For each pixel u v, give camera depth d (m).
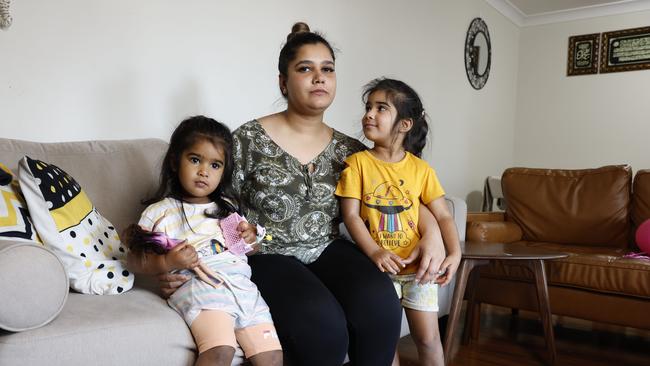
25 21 1.57
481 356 2.22
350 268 1.33
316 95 1.42
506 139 5.20
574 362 2.18
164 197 1.33
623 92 4.77
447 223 1.51
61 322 0.96
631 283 2.12
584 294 2.24
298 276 1.25
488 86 4.71
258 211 1.41
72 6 1.68
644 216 2.66
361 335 1.23
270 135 1.46
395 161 1.52
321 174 1.47
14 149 1.39
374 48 3.11
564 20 5.04
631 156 4.76
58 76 1.66
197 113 2.10
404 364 2.10
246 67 2.30
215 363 1.02
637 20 4.66
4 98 1.53
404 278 1.46
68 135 1.69
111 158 1.54
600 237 2.74
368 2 3.04
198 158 1.27
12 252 0.91
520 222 2.94
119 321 1.00
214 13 2.14
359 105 3.02
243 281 1.18
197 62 2.09
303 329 1.13
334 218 1.52
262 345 1.10
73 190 1.27
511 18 5.04
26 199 1.14
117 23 1.81
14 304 0.88
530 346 2.36
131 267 1.18
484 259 1.98
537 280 2.09
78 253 1.17
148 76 1.92
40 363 0.89
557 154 5.15
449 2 3.94
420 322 1.44
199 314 1.08
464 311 2.95
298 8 2.55
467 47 4.24
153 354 1.01
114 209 1.48
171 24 1.98
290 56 1.45
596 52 4.89
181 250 1.12
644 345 2.41
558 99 5.12
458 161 4.25
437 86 3.85
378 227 1.46
